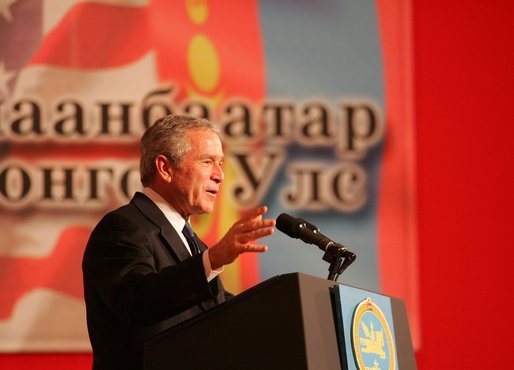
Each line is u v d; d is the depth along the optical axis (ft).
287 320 9.92
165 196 14.70
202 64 25.98
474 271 25.88
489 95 26.58
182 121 14.87
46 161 25.26
